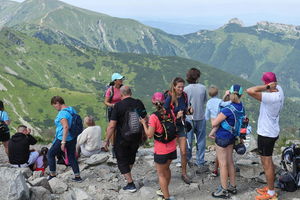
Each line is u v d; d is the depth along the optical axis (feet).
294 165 18.19
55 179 19.34
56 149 20.22
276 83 16.67
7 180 15.19
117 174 21.91
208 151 27.37
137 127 18.19
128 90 18.66
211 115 20.57
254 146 25.53
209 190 19.04
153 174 21.97
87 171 22.06
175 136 17.16
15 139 22.81
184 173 20.02
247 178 20.34
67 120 19.75
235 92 17.42
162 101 16.81
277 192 18.30
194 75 21.17
